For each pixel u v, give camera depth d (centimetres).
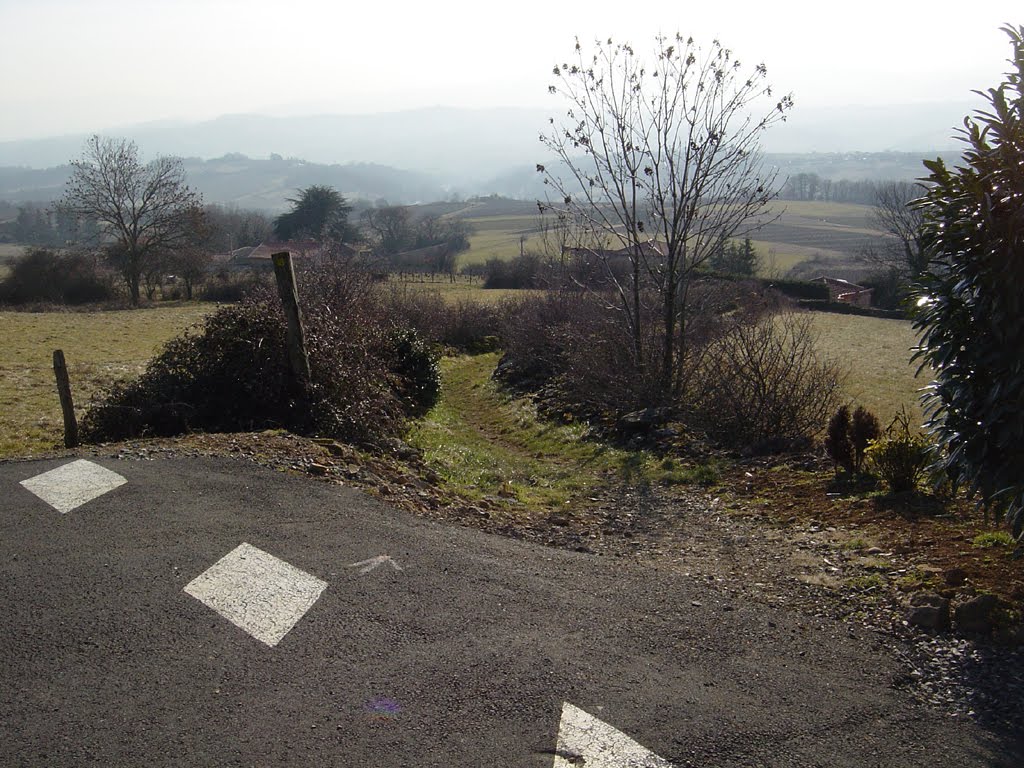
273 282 1383
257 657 412
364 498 691
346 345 1176
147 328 3728
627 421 1355
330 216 6275
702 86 1453
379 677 395
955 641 436
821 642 451
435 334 3198
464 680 393
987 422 433
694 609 497
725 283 1762
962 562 541
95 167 4659
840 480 857
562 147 1563
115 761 329
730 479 965
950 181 445
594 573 561
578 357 1728
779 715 369
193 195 4844
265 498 661
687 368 1465
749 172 1477
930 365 486
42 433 1316
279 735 347
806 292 4569
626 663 417
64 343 3084
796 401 1177
